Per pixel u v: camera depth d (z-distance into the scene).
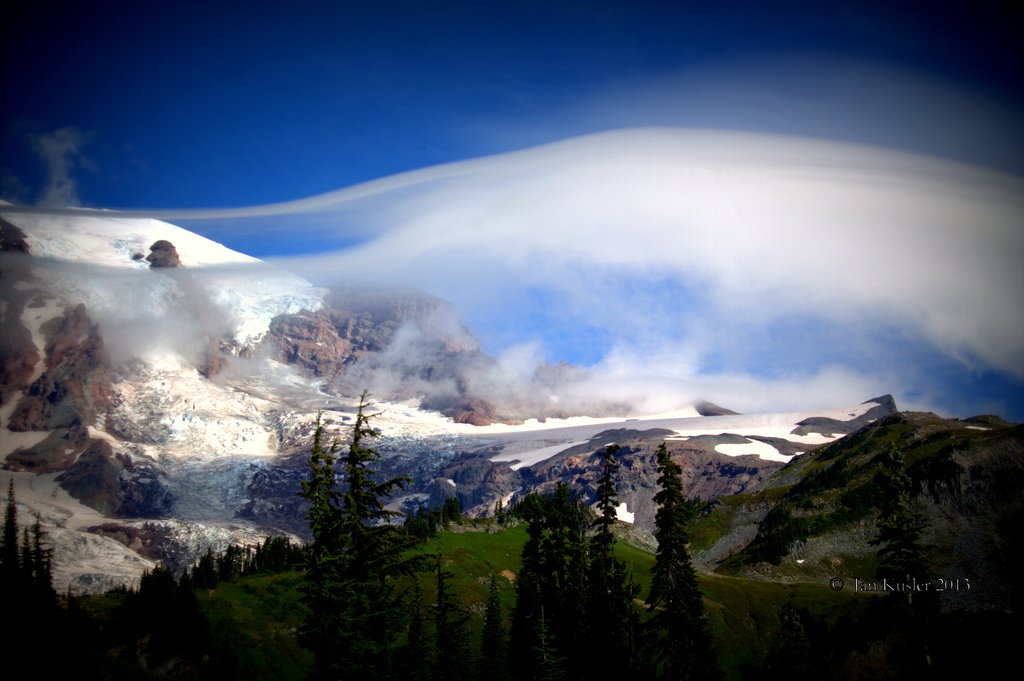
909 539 73.19
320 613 39.84
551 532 84.62
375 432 42.00
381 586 41.06
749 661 115.69
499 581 118.06
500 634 75.12
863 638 111.81
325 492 40.94
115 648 77.94
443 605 70.06
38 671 69.94
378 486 41.44
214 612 90.31
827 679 107.25
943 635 104.88
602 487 75.38
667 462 70.94
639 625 71.62
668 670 70.75
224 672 80.19
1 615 72.38
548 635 66.69
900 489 76.00
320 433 42.38
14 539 81.19
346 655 38.72
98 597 88.69
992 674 101.38
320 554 40.00
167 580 86.00
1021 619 114.88
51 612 77.56
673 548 68.94
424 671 55.94
